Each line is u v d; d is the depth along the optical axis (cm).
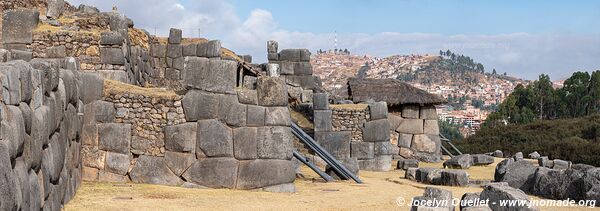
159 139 1198
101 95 1199
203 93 1191
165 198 1029
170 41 2372
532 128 4041
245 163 1193
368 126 1862
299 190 1248
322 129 1838
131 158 1199
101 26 1891
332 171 1522
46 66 771
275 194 1163
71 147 999
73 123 1033
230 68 1198
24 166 604
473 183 1429
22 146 597
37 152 679
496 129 4106
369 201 1102
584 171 1116
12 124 566
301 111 2103
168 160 1188
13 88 591
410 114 2148
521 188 1277
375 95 2145
